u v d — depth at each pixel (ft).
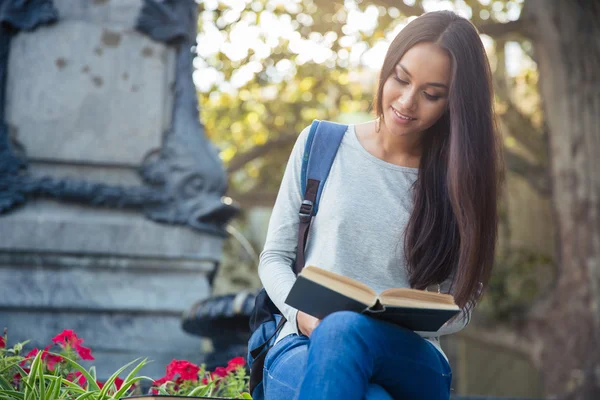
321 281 7.14
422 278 8.52
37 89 19.30
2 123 19.01
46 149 19.13
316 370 6.82
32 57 19.36
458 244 8.61
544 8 39.42
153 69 19.93
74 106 19.39
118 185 19.26
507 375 67.56
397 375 7.41
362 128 9.01
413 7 41.32
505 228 49.55
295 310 8.13
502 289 44.65
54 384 9.03
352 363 6.86
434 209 8.60
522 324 42.60
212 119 47.50
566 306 39.04
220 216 19.60
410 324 7.53
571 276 39.11
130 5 20.03
